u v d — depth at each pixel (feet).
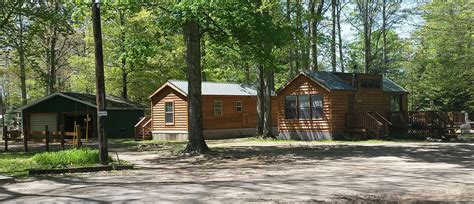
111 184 35.40
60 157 47.24
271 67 68.69
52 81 119.85
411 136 87.40
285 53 91.30
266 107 94.89
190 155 63.05
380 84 97.71
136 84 130.11
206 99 104.27
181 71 127.44
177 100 104.88
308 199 28.25
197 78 65.46
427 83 134.72
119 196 29.76
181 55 120.67
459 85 119.44
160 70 125.59
